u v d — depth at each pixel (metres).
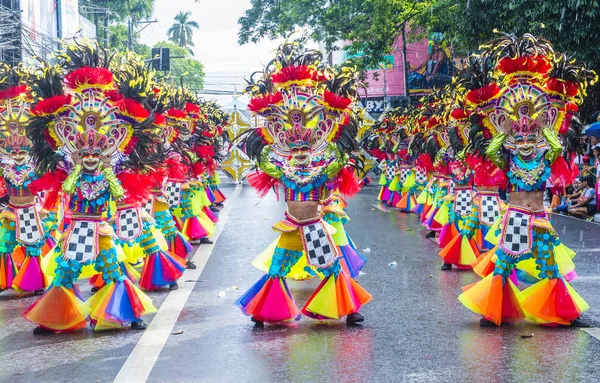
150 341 6.17
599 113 18.61
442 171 12.33
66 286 6.57
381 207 19.12
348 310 6.44
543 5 16.08
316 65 6.93
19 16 21.22
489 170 6.75
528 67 6.37
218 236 13.29
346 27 29.84
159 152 7.13
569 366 5.22
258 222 15.56
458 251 9.40
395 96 40.53
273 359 5.57
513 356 5.50
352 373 5.19
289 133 6.49
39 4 26.61
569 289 6.38
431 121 12.02
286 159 6.54
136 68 7.12
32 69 8.49
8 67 8.46
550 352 5.59
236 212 17.86
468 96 6.59
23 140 8.12
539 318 6.34
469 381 4.96
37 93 6.78
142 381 5.11
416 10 28.16
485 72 6.75
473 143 6.76
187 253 9.93
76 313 6.48
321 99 6.56
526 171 6.38
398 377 5.08
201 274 9.45
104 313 6.44
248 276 9.27
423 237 12.87
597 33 16.38
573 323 6.37
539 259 6.39
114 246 6.69
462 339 6.03
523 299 6.51
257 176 6.86
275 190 6.87
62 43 6.96
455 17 19.14
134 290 6.65
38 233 8.27
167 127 10.16
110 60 7.01
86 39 6.95
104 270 6.60
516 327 6.39
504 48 6.74
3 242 8.33
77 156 6.52
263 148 6.59
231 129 29.09
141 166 6.89
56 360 5.67
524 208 6.40
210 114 18.12
